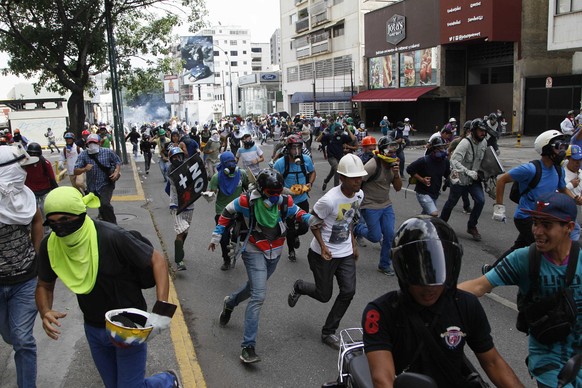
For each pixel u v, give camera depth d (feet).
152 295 21.71
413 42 123.65
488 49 110.32
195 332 18.99
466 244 29.04
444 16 111.14
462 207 39.52
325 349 17.35
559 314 9.76
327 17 171.73
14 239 12.89
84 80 70.23
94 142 28.68
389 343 7.58
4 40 67.62
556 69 98.43
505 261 10.30
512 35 99.50
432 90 115.65
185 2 75.77
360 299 21.62
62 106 147.43
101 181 29.04
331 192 16.83
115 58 77.41
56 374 15.24
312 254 17.37
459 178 28.63
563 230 9.58
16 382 14.83
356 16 157.48
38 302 11.26
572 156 20.33
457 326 7.50
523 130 101.76
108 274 10.75
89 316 11.08
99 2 70.18
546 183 18.29
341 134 44.16
